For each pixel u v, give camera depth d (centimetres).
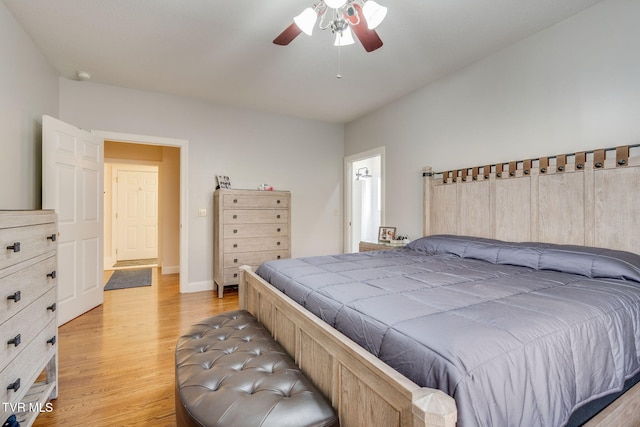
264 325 201
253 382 126
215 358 149
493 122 283
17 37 238
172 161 541
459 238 273
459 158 315
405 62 300
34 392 165
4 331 117
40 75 282
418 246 294
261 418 105
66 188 295
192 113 403
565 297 132
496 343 92
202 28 246
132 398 181
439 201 329
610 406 124
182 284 402
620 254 176
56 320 176
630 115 200
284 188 469
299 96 390
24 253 135
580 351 107
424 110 357
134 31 250
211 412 110
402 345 97
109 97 357
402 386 83
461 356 85
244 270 239
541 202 240
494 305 121
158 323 297
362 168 538
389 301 129
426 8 218
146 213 697
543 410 92
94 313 323
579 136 224
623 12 203
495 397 84
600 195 207
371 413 99
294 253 478
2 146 220
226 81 346
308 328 138
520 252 209
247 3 215
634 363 128
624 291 142
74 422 160
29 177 264
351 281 167
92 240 334
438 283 159
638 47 197
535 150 251
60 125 286
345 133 511
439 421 70
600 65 214
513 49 267
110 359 226
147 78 339
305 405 112
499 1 211
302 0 211
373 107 430
